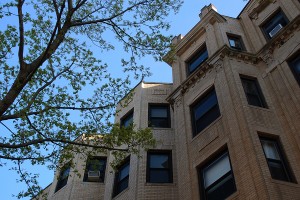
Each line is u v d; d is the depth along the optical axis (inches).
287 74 619.8
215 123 604.7
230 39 791.1
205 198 543.5
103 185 854.5
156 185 674.2
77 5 487.5
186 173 597.0
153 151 748.0
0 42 467.2
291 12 729.0
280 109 589.0
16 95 415.5
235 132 545.0
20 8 435.2
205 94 688.4
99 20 531.8
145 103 871.1
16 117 425.1
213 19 831.7
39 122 477.4
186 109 709.3
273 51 687.1
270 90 633.6
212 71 703.7
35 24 513.0
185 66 832.9
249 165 484.7
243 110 565.3
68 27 485.1
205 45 816.3
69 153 496.7
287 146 532.4
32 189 471.8
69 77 513.7
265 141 535.8
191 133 653.9
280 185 459.8
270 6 805.2
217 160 562.3
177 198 656.4
